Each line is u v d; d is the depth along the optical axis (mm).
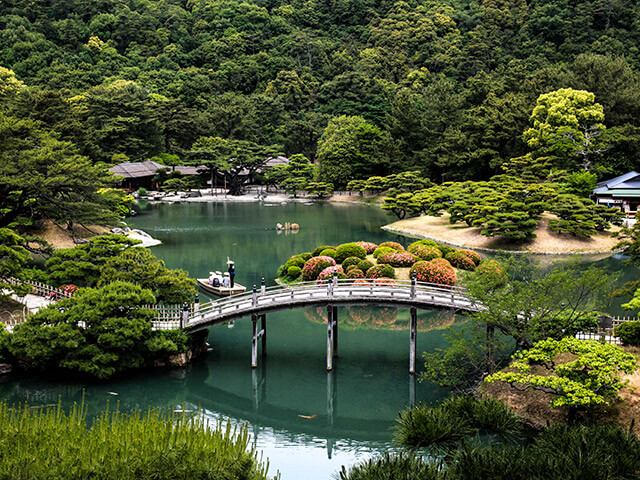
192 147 115750
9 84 104062
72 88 125062
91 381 28359
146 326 28266
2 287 31234
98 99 108562
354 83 132125
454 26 164750
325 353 33250
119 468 16281
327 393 28469
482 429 20656
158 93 135500
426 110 103688
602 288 26109
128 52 159625
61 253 35469
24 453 16828
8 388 27219
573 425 20219
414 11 174500
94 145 98688
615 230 61812
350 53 160375
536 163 72125
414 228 68625
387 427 25766
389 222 76688
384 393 28281
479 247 58688
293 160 108688
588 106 74625
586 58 88125
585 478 15656
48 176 39094
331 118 126188
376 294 30844
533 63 123500
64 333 26953
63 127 83875
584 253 55625
